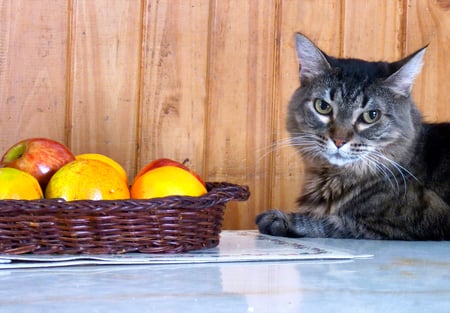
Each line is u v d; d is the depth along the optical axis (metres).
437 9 1.69
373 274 1.16
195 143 1.61
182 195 1.21
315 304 1.04
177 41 1.61
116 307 0.99
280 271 1.16
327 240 1.41
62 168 1.23
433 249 1.35
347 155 1.47
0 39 1.55
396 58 1.68
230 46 1.62
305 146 1.52
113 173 1.23
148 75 1.60
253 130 1.63
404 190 1.47
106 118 1.59
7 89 1.55
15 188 1.19
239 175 1.63
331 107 1.49
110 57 1.59
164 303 1.02
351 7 1.67
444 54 1.69
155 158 1.60
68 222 1.17
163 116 1.60
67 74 1.57
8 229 1.16
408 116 1.49
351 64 1.52
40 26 1.56
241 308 1.00
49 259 1.15
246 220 1.63
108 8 1.58
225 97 1.62
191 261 1.18
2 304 0.99
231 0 1.62
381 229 1.45
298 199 1.54
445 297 1.07
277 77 1.64
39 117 1.57
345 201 1.48
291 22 1.64
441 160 1.50
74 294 1.05
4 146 1.55
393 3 1.67
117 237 1.18
